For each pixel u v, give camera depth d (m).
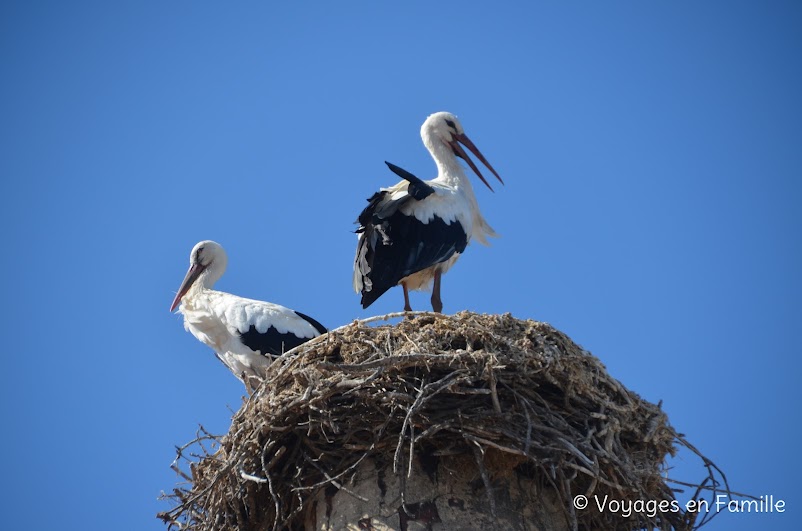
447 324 13.30
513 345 12.96
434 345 12.91
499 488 12.84
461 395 12.71
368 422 12.75
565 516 13.09
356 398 12.63
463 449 12.80
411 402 12.41
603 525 13.34
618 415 13.18
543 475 13.16
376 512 12.63
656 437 13.42
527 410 12.55
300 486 13.07
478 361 12.63
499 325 13.34
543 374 12.93
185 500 13.66
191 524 13.70
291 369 13.20
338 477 12.57
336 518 12.77
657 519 13.11
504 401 12.82
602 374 13.49
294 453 13.20
